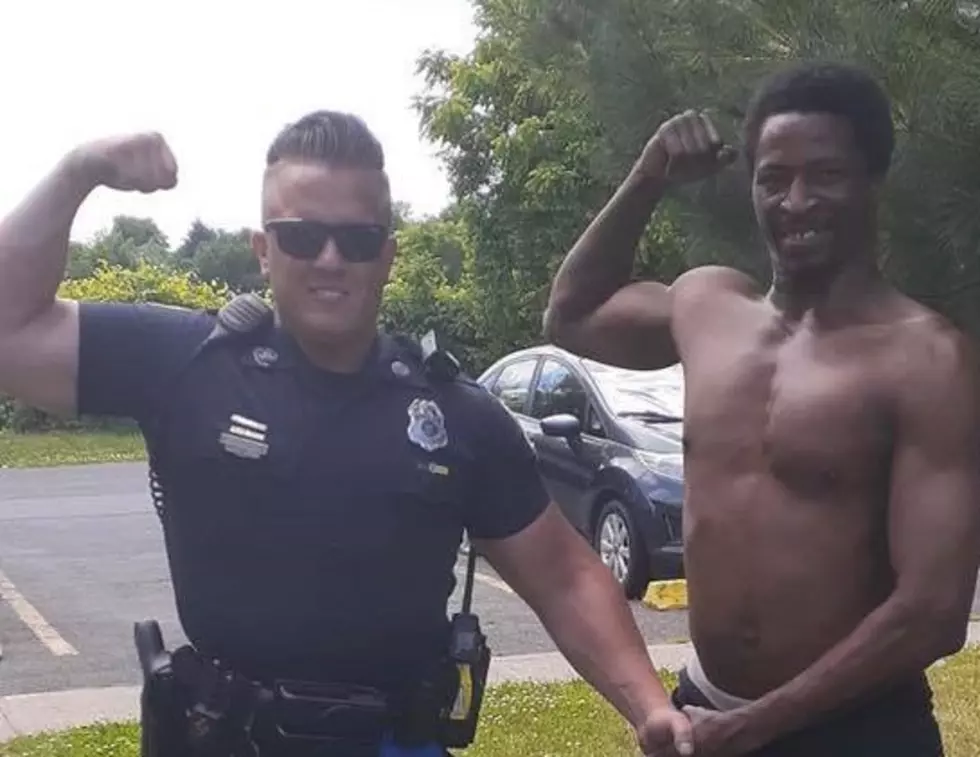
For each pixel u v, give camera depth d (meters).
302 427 2.26
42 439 24.30
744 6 3.16
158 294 25.02
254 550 2.24
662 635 7.63
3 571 10.79
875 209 2.39
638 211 2.75
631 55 3.27
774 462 2.35
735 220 3.27
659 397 9.26
